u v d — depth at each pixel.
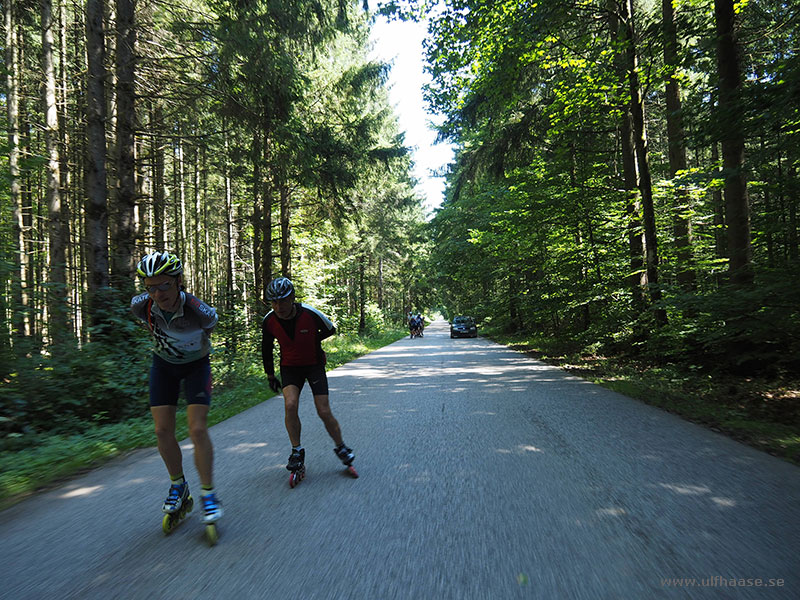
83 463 4.77
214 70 9.92
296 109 12.56
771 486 3.80
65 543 3.04
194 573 2.63
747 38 10.22
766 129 7.57
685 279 13.59
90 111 9.01
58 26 13.19
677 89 13.91
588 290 15.36
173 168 18.72
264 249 16.11
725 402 7.35
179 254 22.17
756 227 10.67
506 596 2.35
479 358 16.19
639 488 3.80
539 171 16.41
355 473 4.27
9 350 6.39
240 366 11.63
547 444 5.18
